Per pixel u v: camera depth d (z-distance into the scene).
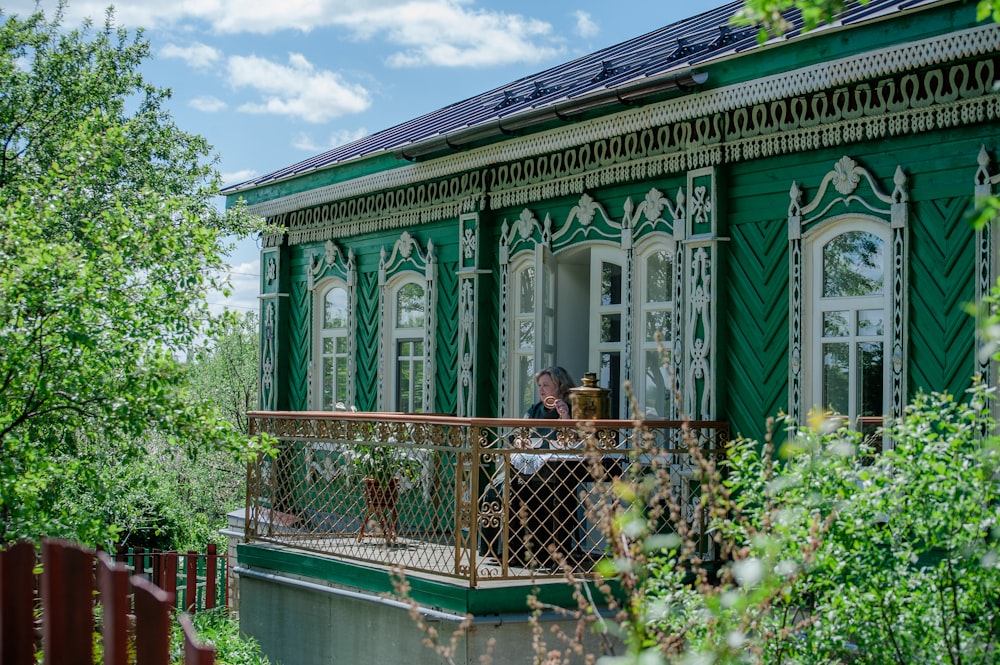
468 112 13.85
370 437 9.24
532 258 11.05
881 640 5.18
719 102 8.34
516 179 11.13
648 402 9.77
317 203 13.44
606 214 10.19
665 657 4.36
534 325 10.21
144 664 3.56
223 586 15.56
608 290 10.44
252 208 14.85
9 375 7.05
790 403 8.55
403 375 12.95
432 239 12.38
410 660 8.27
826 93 8.28
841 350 8.29
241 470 26.53
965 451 5.44
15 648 4.58
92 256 7.50
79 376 7.27
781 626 5.20
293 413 9.87
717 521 5.36
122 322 7.27
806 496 5.47
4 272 7.10
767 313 8.80
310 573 9.41
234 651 9.34
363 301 13.55
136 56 17.55
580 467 8.65
